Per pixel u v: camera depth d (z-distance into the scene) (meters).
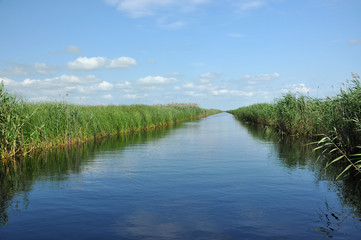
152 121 26.73
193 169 7.60
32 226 3.92
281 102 18.12
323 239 3.46
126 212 4.41
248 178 6.53
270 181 6.23
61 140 12.91
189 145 12.89
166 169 7.63
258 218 4.12
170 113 32.50
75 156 9.95
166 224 3.93
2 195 5.39
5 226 3.93
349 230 3.70
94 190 5.66
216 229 3.75
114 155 10.12
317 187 5.74
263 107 27.27
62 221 4.09
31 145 11.02
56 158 9.55
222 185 5.94
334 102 9.82
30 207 4.70
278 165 8.07
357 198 5.03
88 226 3.90
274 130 20.69
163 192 5.46
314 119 13.48
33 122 11.58
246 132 19.73
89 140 15.32
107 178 6.66
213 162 8.62
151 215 4.27
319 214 4.27
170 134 18.80
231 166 7.97
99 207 4.66
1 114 9.40
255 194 5.29
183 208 4.56
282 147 11.80
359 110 8.31
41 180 6.55
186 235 3.58
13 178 6.77
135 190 5.62
